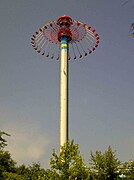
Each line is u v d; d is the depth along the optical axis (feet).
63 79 207.72
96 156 154.10
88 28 214.69
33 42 220.64
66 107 200.44
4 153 181.98
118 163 152.56
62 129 193.88
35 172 177.06
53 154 107.96
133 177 150.82
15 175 169.48
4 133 167.63
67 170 104.37
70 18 218.18
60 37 217.56
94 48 219.20
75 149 108.68
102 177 148.66
